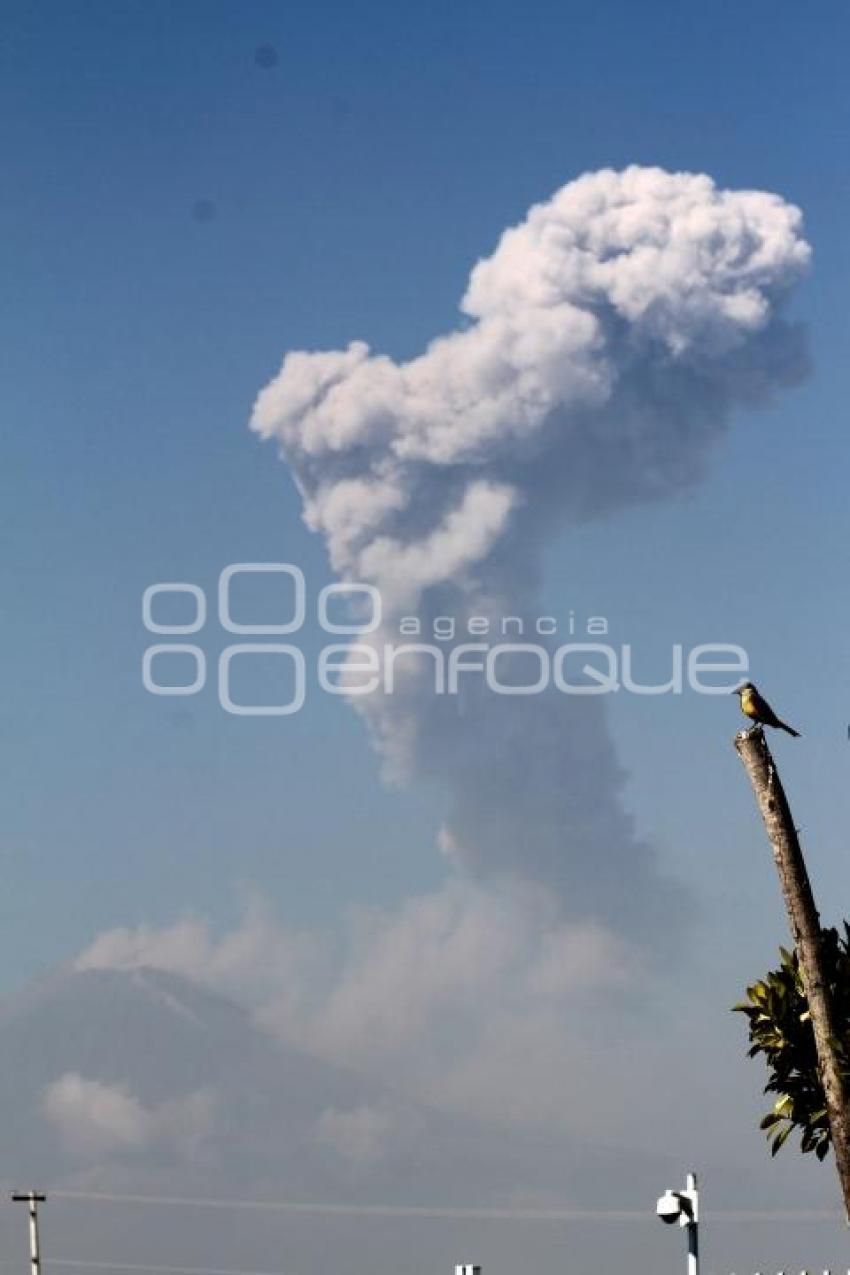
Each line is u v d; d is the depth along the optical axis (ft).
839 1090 188.24
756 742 189.98
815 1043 192.24
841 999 189.57
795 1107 196.24
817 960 188.96
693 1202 230.07
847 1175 187.93
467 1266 245.24
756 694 189.57
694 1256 228.43
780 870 189.47
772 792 189.26
